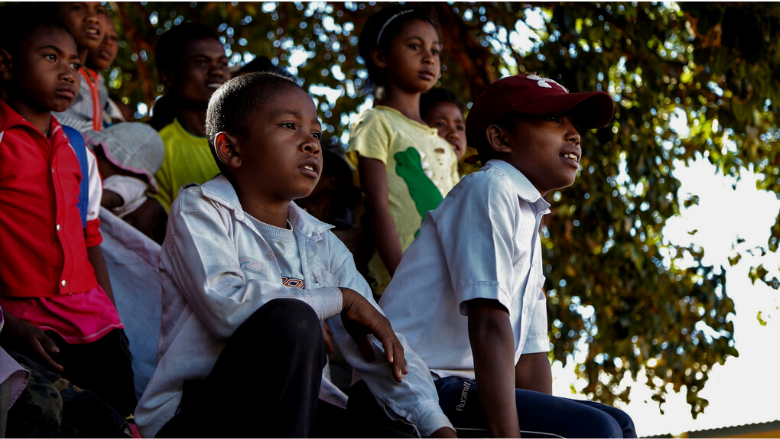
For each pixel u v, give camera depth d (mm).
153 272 3303
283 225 2295
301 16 7723
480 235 2359
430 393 2219
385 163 3645
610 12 5891
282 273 2223
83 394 2184
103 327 2842
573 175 2625
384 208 3529
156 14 7852
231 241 2113
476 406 2322
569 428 2246
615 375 7301
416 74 3863
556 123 2623
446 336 2451
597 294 6777
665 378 7133
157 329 3271
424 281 2498
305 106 2256
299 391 1815
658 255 7055
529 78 2668
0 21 2949
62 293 2762
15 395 1932
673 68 5949
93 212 3107
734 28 5031
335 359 3482
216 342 2045
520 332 2447
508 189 2439
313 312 1894
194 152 3939
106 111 4512
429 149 3781
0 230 2709
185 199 2146
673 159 6758
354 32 7637
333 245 2412
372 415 2346
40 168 2805
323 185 3777
